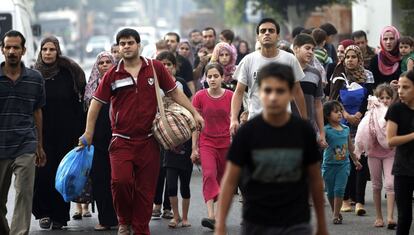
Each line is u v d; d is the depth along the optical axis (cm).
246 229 1184
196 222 2081
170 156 2003
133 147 1755
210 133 1955
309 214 1187
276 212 1170
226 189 1173
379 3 4650
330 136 2012
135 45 1752
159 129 1753
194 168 2994
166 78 1789
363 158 2109
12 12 3647
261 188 1171
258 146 1161
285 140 1160
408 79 1600
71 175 1844
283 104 1138
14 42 1712
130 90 1750
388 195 1964
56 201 2016
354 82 2203
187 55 3114
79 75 2012
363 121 1977
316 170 1185
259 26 1800
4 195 1780
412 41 2375
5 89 1725
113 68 1758
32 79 1747
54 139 2009
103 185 1981
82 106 2025
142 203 1772
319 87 1984
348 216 2128
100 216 1995
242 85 1808
